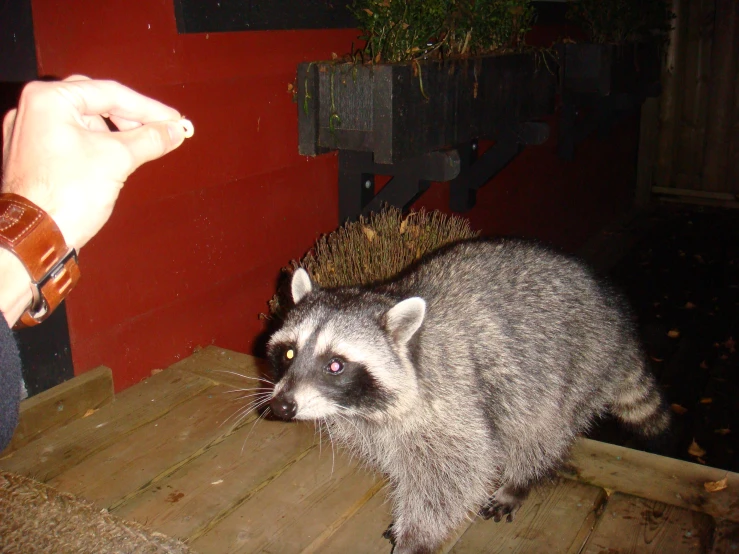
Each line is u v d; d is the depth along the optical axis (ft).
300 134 5.96
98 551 2.79
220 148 5.44
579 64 8.33
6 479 3.13
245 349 6.09
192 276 5.45
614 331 4.62
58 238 1.85
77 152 1.89
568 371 4.27
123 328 4.99
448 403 3.83
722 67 13.09
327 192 6.63
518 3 6.54
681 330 8.86
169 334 5.35
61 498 3.04
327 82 5.63
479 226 8.95
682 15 13.04
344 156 6.46
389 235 6.05
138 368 5.14
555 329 4.23
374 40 5.66
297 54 5.91
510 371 4.06
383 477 4.16
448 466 3.84
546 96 7.41
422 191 6.31
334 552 3.65
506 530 3.86
